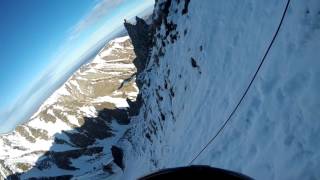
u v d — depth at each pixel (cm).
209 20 3394
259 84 1588
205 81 3238
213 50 3111
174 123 4534
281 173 1102
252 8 2245
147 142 7831
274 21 1791
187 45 4247
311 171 961
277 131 1273
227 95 2386
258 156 1348
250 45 2147
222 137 1912
